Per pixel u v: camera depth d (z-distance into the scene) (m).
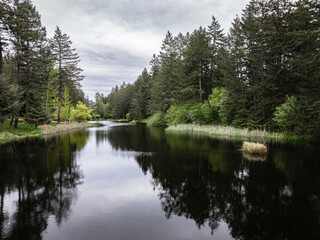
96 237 4.40
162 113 44.41
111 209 5.77
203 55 30.86
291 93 19.92
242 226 4.86
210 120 29.56
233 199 6.36
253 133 21.19
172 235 4.49
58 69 35.03
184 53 33.09
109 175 8.95
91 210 5.70
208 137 21.42
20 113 25.34
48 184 7.83
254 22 22.48
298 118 15.63
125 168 10.05
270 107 21.09
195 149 14.79
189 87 32.09
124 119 81.12
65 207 5.87
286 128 20.98
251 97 23.94
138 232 4.61
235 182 7.83
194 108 30.70
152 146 16.50
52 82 35.06
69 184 7.81
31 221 5.08
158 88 44.69
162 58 42.56
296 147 14.81
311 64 16.12
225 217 5.29
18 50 22.67
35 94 25.14
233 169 9.56
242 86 23.20
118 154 13.36
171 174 8.99
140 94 61.16
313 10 16.58
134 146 16.52
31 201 6.27
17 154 13.28
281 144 16.14
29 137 21.67
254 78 23.50
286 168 9.59
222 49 32.91
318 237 4.40
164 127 39.25
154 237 4.41
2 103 19.23
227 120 25.75
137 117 66.81
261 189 7.11
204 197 6.55
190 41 33.09
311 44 17.94
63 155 13.05
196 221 5.11
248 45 23.38
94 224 4.95
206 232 4.62
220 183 7.75
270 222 5.03
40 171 9.52
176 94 37.41
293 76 19.20
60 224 4.94
